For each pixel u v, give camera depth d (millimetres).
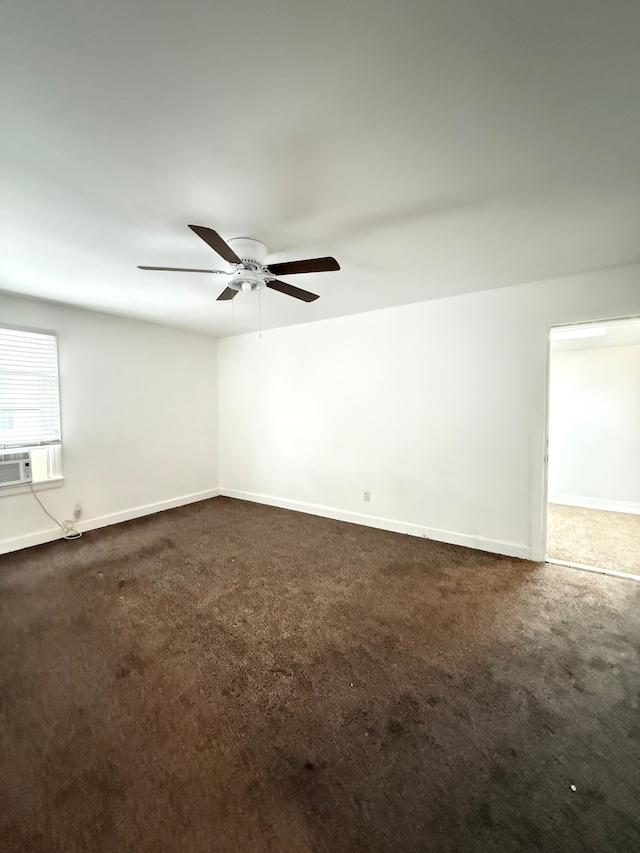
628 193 1727
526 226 2045
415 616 2367
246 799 1283
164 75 1103
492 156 1470
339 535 3777
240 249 2139
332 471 4301
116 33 982
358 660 1972
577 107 1223
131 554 3334
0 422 3309
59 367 3650
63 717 1619
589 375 4836
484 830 1187
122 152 1433
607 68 1082
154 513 4527
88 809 1247
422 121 1279
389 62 1061
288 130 1319
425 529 3688
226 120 1274
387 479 3900
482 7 920
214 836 1172
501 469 3266
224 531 3916
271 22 952
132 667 1926
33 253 2348
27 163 1491
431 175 1587
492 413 3277
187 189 1675
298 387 4512
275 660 1975
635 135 1352
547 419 3070
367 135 1344
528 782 1337
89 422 3916
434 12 929
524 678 1841
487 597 2588
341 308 3770
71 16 940
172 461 4758
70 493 3793
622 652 2031
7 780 1346
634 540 3668
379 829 1193
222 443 5348
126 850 1133
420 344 3600
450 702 1694
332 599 2574
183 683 1816
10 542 3393
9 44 1010
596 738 1515
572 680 1829
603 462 4801
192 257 2414
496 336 3213
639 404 4598
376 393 3912
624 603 2514
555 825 1200
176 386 4770
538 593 2639
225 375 5238
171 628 2256
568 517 4410
